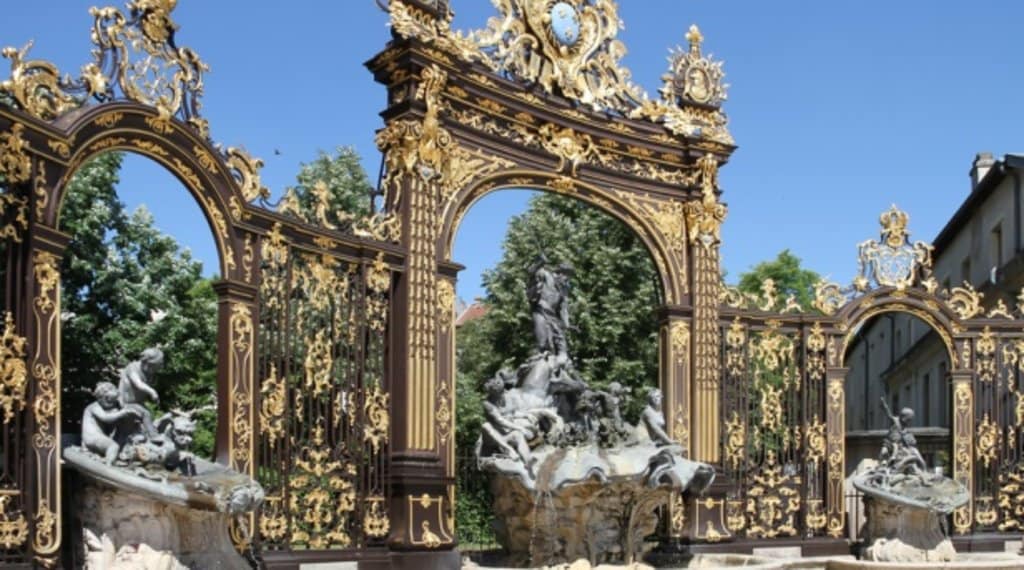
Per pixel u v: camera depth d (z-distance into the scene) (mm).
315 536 17250
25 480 12930
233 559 15008
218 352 16031
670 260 22812
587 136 21797
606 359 35406
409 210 18969
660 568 21297
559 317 21359
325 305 17797
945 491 22797
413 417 18594
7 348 12828
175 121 15266
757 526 23375
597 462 18766
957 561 22641
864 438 31656
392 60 19203
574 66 21625
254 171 16672
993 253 34406
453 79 19609
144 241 29844
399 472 18406
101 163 28469
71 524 13891
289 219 17047
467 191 19984
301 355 17516
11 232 13047
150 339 28734
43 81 13578
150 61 15102
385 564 17969
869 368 56188
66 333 27719
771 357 23984
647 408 20875
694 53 23547
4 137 12891
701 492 20719
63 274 28062
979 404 25000
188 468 14336
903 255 24984
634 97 22562
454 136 19812
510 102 20547
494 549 21250
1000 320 25156
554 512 19078
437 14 19641
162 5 15172
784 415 24172
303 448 17188
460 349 39562
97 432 13484
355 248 18281
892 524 23000
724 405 23156
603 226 37156
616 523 19828
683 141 22922
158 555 13609
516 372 20656
